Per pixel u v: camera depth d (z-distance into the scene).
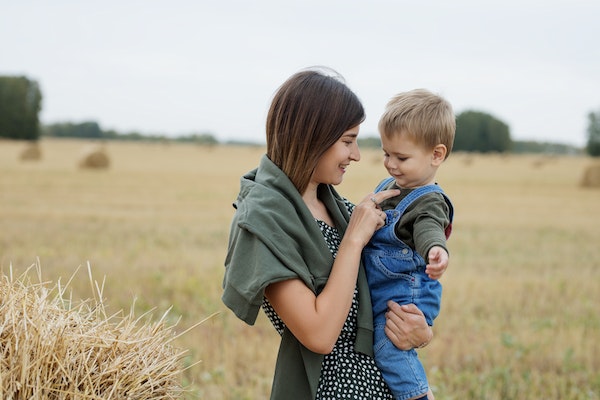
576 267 10.73
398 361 2.38
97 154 34.09
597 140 78.00
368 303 2.39
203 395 4.88
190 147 73.56
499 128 91.88
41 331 1.89
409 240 2.47
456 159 61.34
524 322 7.25
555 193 28.14
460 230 15.44
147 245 11.26
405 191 2.58
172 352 2.23
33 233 12.09
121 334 2.10
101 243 11.28
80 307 2.20
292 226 2.20
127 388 1.98
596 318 7.53
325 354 2.32
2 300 1.99
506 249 12.50
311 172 2.27
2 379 1.78
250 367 5.64
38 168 32.84
